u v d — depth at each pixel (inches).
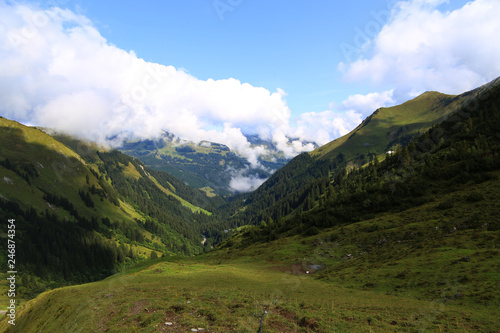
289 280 1908.2
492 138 4141.2
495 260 1252.5
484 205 2338.8
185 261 3806.6
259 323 759.1
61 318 1245.1
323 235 3484.3
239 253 3826.3
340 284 1647.4
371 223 3253.0
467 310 891.4
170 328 746.2
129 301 1084.5
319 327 740.7
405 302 1082.1
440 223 2325.3
